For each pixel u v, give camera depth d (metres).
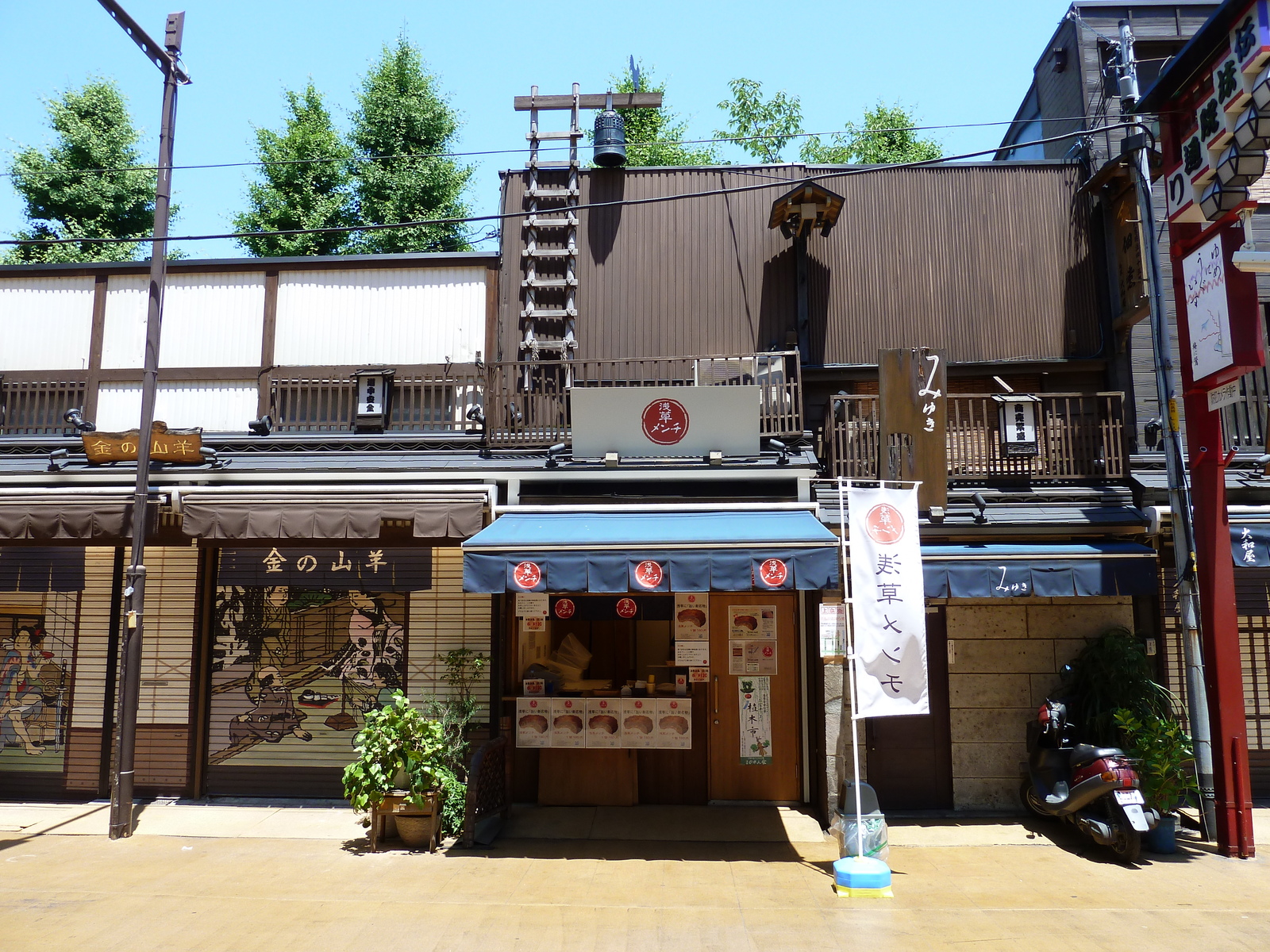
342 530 8.55
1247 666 9.36
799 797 9.42
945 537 9.12
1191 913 6.25
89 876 7.05
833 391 10.48
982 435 10.23
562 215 10.64
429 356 10.47
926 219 10.68
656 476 9.03
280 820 8.84
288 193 17.28
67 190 16.53
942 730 9.23
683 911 6.30
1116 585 8.25
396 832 8.18
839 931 5.89
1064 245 10.52
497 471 9.17
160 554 9.91
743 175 10.88
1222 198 7.21
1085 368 10.25
